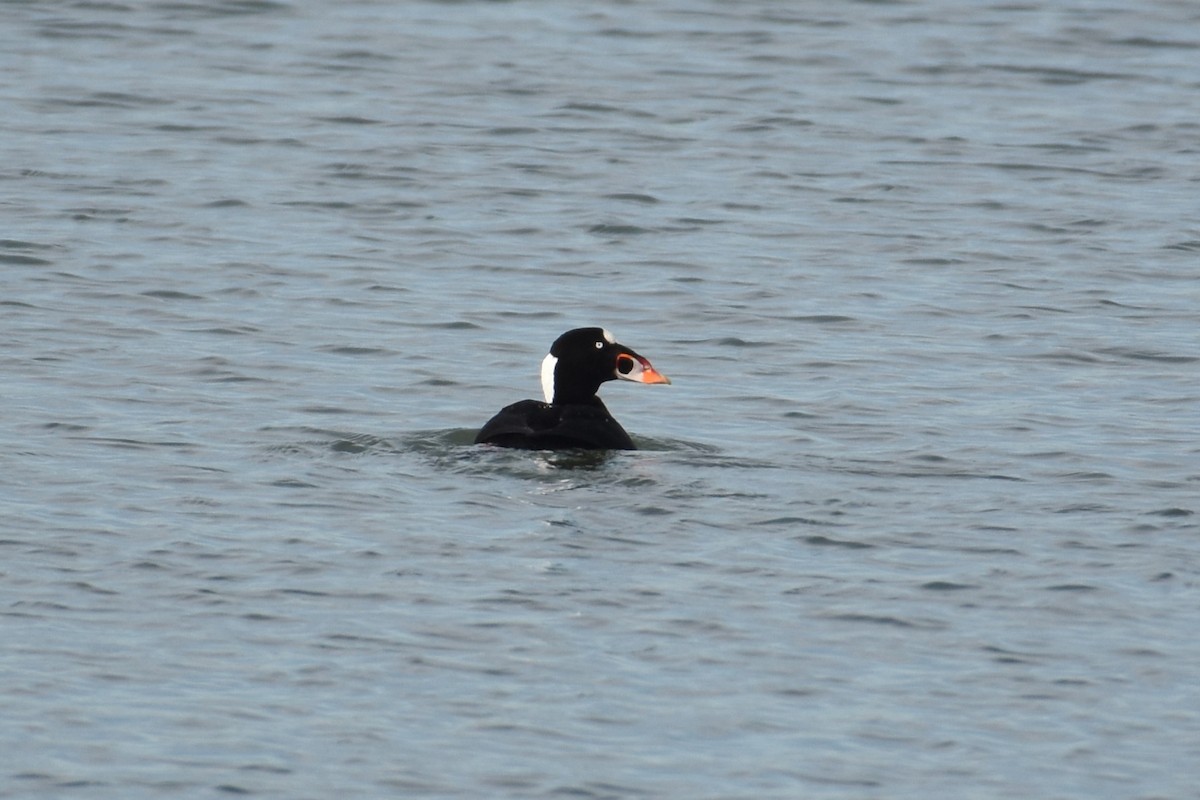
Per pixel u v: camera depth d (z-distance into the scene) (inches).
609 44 1566.2
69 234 1037.8
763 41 1587.1
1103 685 503.8
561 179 1194.0
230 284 959.6
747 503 633.6
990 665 514.9
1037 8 1717.5
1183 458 710.5
